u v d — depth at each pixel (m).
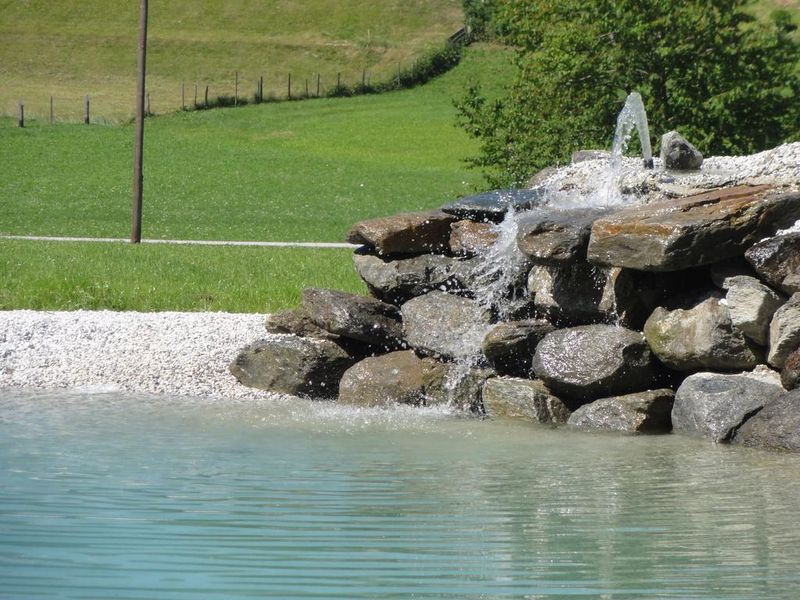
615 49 44.44
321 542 8.20
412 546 8.12
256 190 73.25
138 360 19.84
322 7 132.25
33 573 7.29
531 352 17.11
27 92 107.31
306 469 11.48
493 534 8.52
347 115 104.69
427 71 117.31
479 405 17.03
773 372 14.79
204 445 13.12
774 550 8.04
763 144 43.72
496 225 18.92
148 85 113.56
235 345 20.53
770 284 14.95
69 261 33.47
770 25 45.09
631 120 23.92
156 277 29.61
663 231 15.29
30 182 73.00
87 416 15.49
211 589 6.99
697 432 14.44
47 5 127.75
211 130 96.94
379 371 17.88
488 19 124.69
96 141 89.12
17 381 18.86
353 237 19.97
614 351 15.79
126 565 7.51
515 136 46.59
